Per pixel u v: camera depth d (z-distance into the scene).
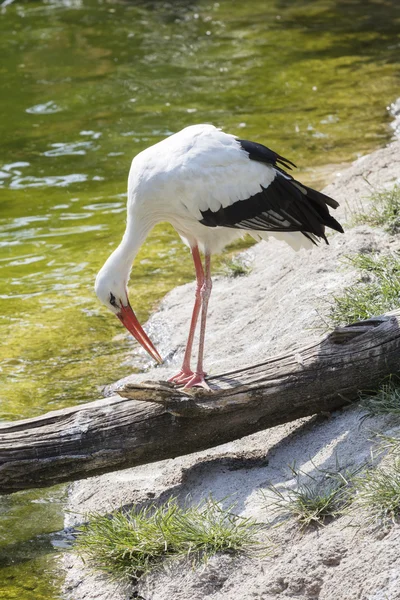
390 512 6.75
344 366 8.11
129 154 18.52
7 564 7.86
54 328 12.17
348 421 8.12
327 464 7.70
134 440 8.07
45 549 8.05
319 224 9.26
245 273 12.78
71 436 8.02
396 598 6.07
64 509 8.62
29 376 11.02
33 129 20.20
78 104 21.69
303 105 20.86
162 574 7.20
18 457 7.91
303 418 8.67
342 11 29.62
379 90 21.61
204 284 9.60
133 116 20.69
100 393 10.56
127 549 7.42
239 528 7.33
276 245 13.34
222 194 8.98
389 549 6.43
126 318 9.55
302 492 7.50
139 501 8.38
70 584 7.54
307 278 10.89
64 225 15.43
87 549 7.71
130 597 7.16
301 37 26.86
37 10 30.95
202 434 8.14
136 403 8.14
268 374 8.16
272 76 23.23
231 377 8.22
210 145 9.02
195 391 7.94
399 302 9.20
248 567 6.95
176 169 8.94
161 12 30.34
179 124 19.97
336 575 6.50
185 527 7.43
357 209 12.63
